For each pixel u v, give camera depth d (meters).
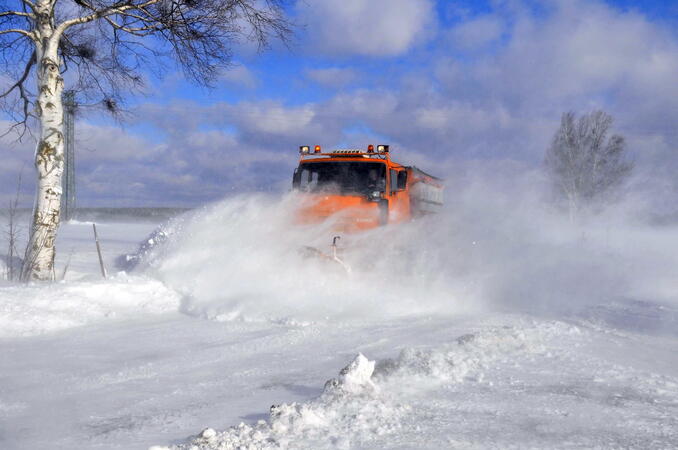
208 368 5.66
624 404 3.95
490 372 4.86
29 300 8.55
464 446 3.15
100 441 3.54
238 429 3.43
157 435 3.63
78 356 6.25
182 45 12.77
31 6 11.59
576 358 5.35
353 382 4.13
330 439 3.27
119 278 10.48
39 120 11.59
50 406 4.41
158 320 8.63
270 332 7.55
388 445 3.17
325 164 12.31
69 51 13.98
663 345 6.39
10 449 3.44
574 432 3.38
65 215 49.66
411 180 12.82
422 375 4.72
